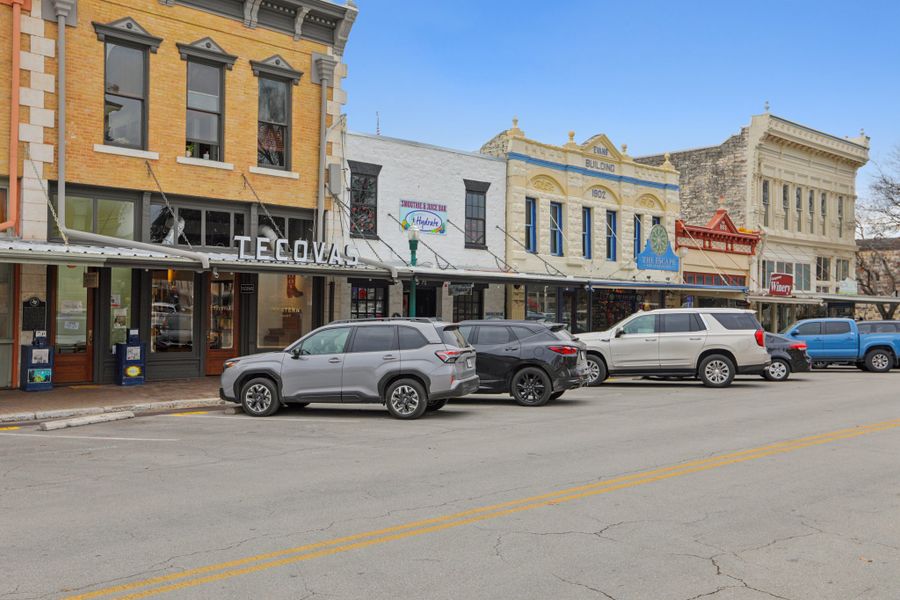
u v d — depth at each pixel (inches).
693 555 223.9
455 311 972.6
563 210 1106.1
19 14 606.2
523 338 602.9
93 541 239.3
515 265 1023.6
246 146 749.3
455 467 350.0
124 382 658.2
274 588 198.1
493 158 1011.9
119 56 676.1
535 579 204.4
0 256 502.9
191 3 713.6
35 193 617.3
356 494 299.4
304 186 793.6
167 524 258.4
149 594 194.2
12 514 272.4
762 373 840.3
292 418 522.9
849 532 247.3
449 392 508.7
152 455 386.3
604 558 221.3
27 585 200.5
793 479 322.3
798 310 1619.1
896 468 344.8
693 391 702.5
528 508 276.1
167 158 697.0
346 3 807.7
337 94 816.3
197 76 724.7
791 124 1562.5
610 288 1080.8
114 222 673.0
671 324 741.9
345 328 530.9
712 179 1565.0
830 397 643.5
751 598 191.6
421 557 222.4
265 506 281.6
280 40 776.3
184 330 723.4
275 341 785.6
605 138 1171.9
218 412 556.7
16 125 606.5
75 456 385.1
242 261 638.5
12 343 619.8
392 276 731.4
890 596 193.5
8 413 509.0
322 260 745.0
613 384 786.8
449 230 955.3
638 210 1226.0
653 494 296.7
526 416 530.0
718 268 1406.3
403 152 910.4
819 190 1684.3
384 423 496.1
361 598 191.3
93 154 652.1
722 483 315.3
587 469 343.9
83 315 662.5
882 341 982.4
